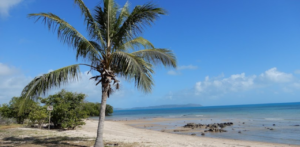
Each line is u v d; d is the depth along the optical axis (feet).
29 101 26.13
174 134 64.39
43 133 46.80
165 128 85.40
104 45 28.09
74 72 27.68
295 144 46.14
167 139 49.49
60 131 53.62
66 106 57.98
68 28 26.12
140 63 25.80
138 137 51.55
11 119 66.85
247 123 93.97
